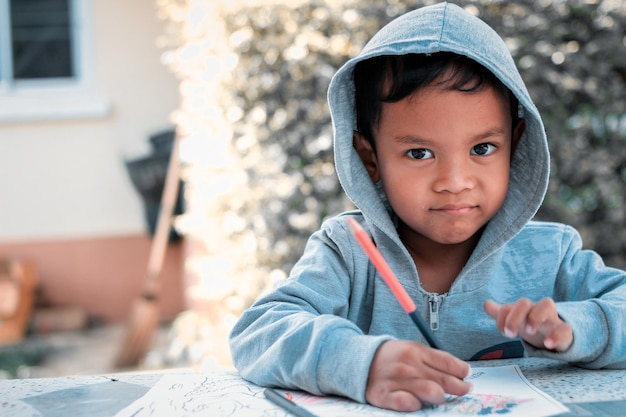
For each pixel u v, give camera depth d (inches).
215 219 134.6
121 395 39.4
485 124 42.8
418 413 35.2
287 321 40.9
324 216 119.4
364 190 46.9
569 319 40.2
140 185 192.5
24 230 204.4
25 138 204.2
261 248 123.7
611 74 115.6
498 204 44.4
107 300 204.8
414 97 42.6
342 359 37.3
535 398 36.6
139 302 166.6
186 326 157.6
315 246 48.6
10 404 38.2
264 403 37.5
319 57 120.1
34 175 204.5
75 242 204.7
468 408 35.6
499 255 47.5
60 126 204.8
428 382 35.4
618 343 41.4
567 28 114.8
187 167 159.2
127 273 205.2
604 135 115.7
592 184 114.1
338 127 46.7
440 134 42.6
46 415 36.5
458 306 47.1
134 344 162.1
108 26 204.4
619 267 114.5
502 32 113.8
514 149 46.6
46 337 190.1
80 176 205.2
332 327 38.7
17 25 209.6
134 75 204.8
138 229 205.2
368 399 36.5
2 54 209.3
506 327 38.9
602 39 114.3
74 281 204.5
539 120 43.9
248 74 125.3
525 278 48.3
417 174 43.6
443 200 43.4
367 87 45.1
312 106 121.0
